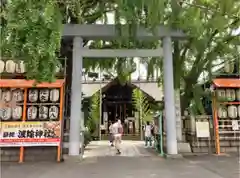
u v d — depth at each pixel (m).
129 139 23.94
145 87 25.12
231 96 10.76
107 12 10.41
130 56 10.12
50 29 5.71
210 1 8.95
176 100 11.10
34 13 5.50
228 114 10.75
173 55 11.46
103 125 25.62
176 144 9.71
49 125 9.37
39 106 9.59
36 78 6.01
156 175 6.34
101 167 7.69
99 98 24.28
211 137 10.85
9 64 9.77
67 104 10.42
